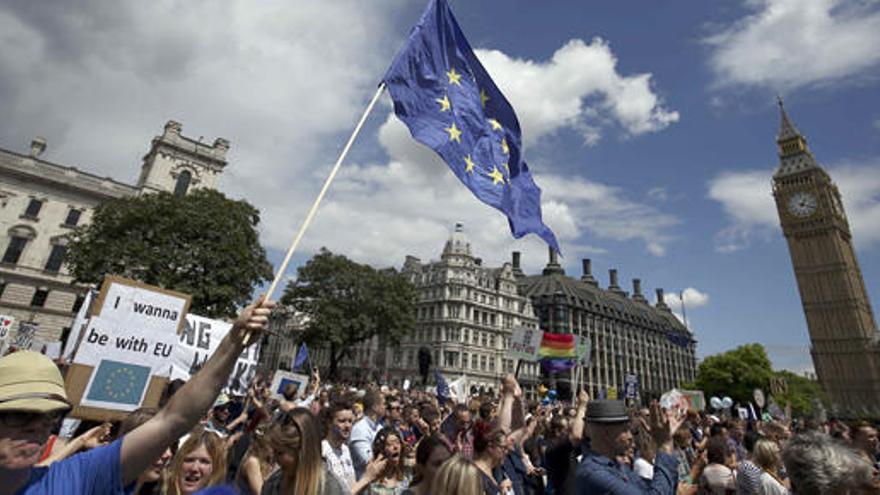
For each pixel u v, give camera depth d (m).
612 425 4.35
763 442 5.86
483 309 91.81
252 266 40.12
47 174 57.97
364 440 7.29
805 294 114.69
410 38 7.70
